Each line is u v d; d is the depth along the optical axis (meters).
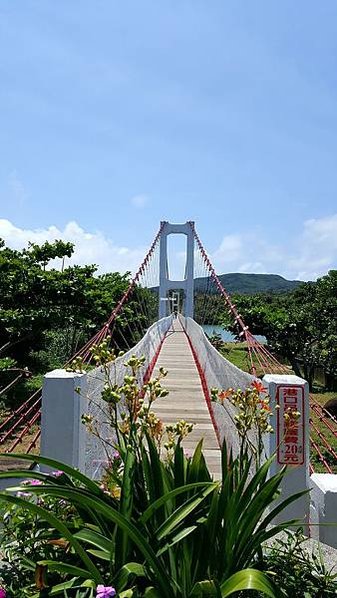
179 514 2.05
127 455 2.26
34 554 2.27
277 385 3.84
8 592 2.07
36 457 2.09
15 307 11.62
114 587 1.87
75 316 11.85
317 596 2.24
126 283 23.83
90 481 2.17
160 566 1.93
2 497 1.90
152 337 14.15
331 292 22.45
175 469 2.33
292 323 19.89
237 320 10.05
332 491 3.46
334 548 3.35
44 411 3.82
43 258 12.76
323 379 21.25
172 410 8.34
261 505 2.12
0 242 13.36
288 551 2.69
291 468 3.62
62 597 2.06
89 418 2.96
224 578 2.07
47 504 2.49
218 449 6.46
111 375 4.84
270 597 1.89
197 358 14.02
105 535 2.18
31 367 14.25
